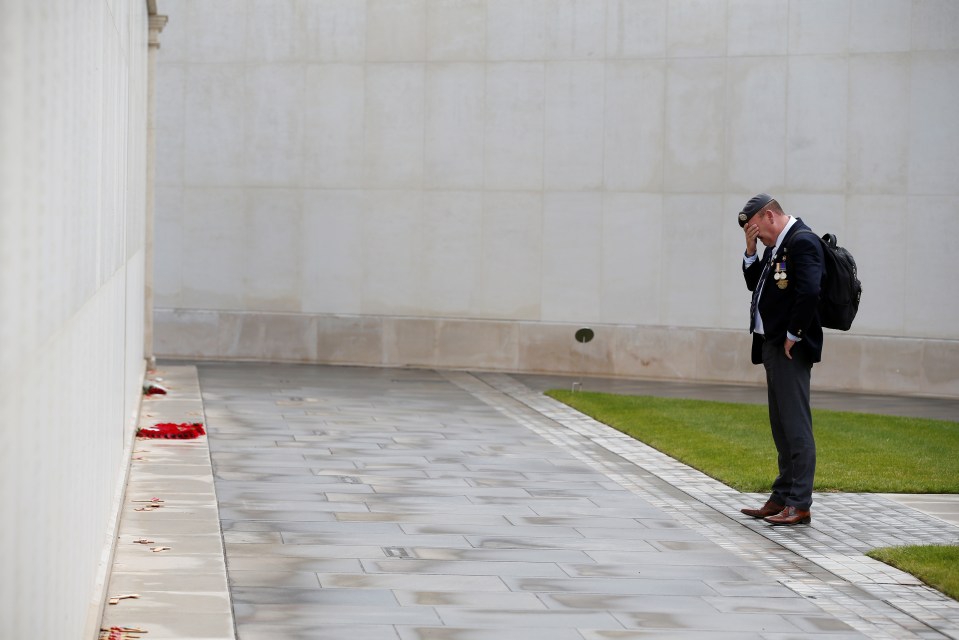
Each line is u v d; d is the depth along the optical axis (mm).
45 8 3023
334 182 20797
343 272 20797
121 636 5359
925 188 18031
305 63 20781
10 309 2607
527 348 20141
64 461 3795
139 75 12086
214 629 5590
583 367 19875
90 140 4527
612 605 6402
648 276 19609
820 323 8641
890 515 9062
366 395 16391
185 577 6551
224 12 20906
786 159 18844
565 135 19969
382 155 20672
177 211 21062
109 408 6641
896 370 18156
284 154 20875
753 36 18938
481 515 8711
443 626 5898
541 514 8812
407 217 20625
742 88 19031
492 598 6465
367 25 20625
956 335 17875
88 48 4371
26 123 2768
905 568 7273
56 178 3326
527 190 20172
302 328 20828
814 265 8430
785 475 8820
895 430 13719
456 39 20359
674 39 19359
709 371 19219
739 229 19078
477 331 20359
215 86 20953
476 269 20406
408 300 20656
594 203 19859
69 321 3818
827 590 6824
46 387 3260
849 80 18453
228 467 10344
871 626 6125
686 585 6875
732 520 8773
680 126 19375
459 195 20453
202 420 13086
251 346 20953
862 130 18391
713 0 19141
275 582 6617
